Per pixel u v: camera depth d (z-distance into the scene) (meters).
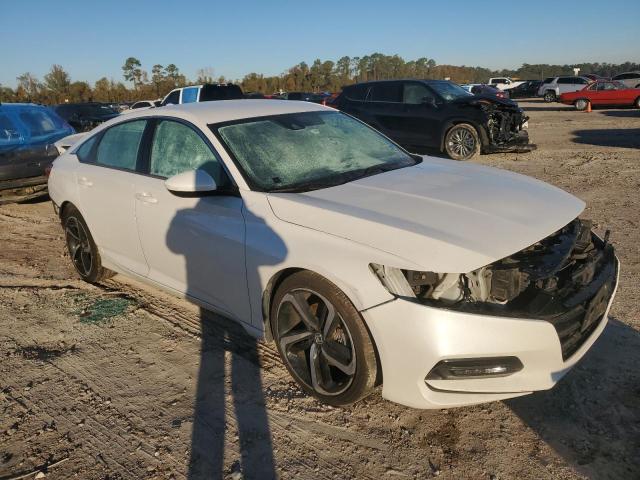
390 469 2.54
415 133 11.75
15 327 4.14
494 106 11.06
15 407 3.14
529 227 2.73
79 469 2.63
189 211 3.50
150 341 3.81
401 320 2.51
